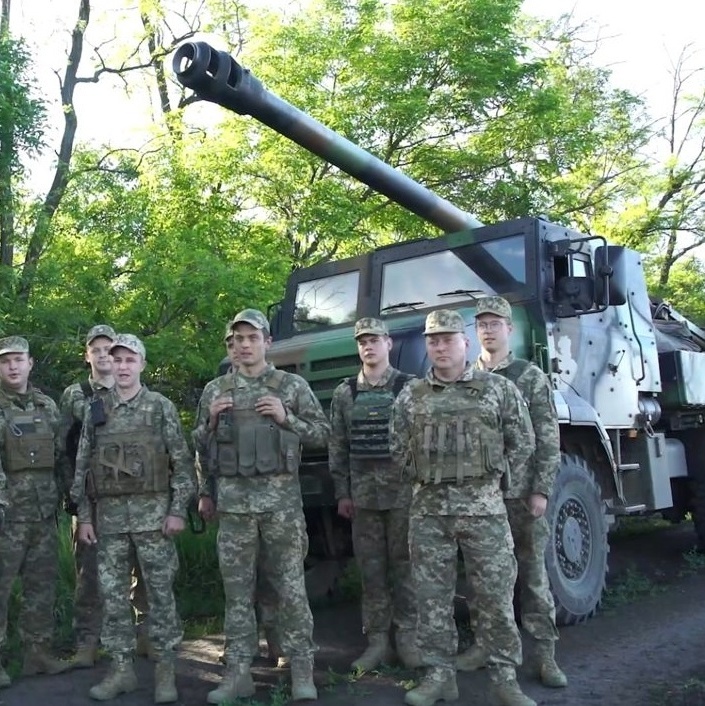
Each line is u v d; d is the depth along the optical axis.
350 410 4.88
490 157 12.88
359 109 11.86
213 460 4.38
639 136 20.38
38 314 8.39
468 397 4.00
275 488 4.35
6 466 4.78
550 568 5.38
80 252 9.39
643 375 6.74
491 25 12.41
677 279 22.62
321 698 4.38
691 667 4.66
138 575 5.24
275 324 6.93
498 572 3.95
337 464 4.95
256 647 4.45
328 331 6.28
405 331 5.54
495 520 3.97
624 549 8.17
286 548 4.36
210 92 5.13
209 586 6.50
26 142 8.36
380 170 6.01
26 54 8.48
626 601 6.20
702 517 7.69
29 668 4.87
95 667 5.01
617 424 6.38
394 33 12.33
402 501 4.71
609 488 6.16
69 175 9.60
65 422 4.96
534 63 12.85
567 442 5.99
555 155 13.80
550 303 5.83
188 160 10.95
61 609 5.81
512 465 4.09
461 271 6.11
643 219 20.38
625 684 4.42
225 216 10.91
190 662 5.08
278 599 4.41
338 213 11.09
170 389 9.44
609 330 6.44
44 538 4.89
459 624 5.64
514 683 3.98
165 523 4.45
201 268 8.89
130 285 9.24
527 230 5.91
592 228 20.61
